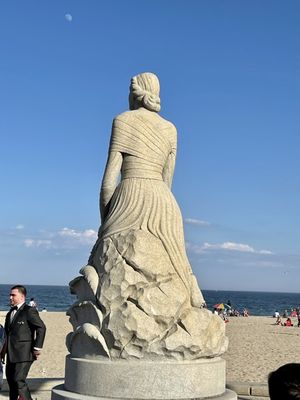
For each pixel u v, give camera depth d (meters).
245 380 11.30
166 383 5.20
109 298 5.45
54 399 5.45
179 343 5.32
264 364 14.02
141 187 5.91
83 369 5.37
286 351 17.55
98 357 5.42
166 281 5.64
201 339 5.46
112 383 5.21
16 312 6.43
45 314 37.59
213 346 5.56
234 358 15.32
